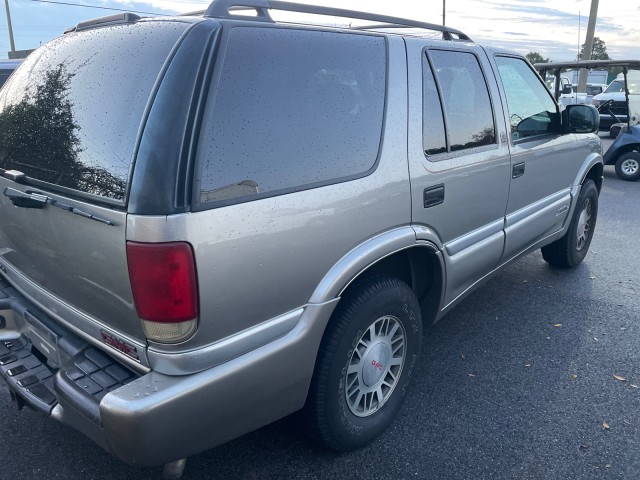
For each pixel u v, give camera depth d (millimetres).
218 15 2150
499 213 3641
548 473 2658
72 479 2592
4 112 2693
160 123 1867
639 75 9922
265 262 2084
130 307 1952
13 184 2455
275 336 2197
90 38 2406
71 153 2129
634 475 2645
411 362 2990
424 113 2877
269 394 2230
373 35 2725
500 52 3744
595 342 3932
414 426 3002
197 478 2609
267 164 2105
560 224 4723
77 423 2053
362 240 2496
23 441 2842
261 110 2119
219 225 1921
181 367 1942
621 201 8602
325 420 2541
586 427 2996
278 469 2672
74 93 2250
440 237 3043
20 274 2658
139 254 1835
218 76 1995
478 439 2898
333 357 2459
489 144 3434
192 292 1882
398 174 2660
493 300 4645
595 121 4355
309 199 2219
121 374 2094
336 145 2387
